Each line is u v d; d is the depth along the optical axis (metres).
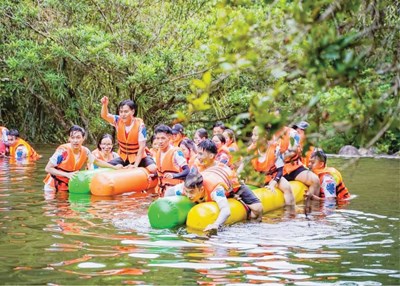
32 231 5.68
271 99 2.59
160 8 15.99
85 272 4.33
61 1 15.71
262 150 2.71
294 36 2.55
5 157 12.48
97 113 17.39
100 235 5.56
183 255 4.86
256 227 6.14
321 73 2.45
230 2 2.89
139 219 6.41
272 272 4.40
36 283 4.07
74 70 16.94
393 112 2.56
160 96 16.56
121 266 4.50
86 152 8.87
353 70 2.42
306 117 2.68
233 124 2.70
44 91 17.44
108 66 15.68
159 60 15.05
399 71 2.73
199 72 14.38
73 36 15.03
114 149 15.73
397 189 9.07
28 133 17.97
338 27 2.75
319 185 8.26
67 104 17.53
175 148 8.02
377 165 12.79
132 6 15.76
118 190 8.27
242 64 2.68
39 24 16.14
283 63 2.66
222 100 15.62
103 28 16.31
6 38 16.52
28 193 8.07
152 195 8.32
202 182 6.27
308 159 8.56
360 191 8.88
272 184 7.55
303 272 4.41
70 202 7.48
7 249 4.96
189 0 15.89
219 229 5.97
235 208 6.46
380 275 4.34
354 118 2.56
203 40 14.48
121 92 16.84
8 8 16.09
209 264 4.59
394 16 3.20
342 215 6.88
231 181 6.58
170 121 16.92
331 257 4.85
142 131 9.48
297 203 7.80
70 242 5.25
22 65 15.21
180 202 6.15
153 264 4.57
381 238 5.59
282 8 2.70
